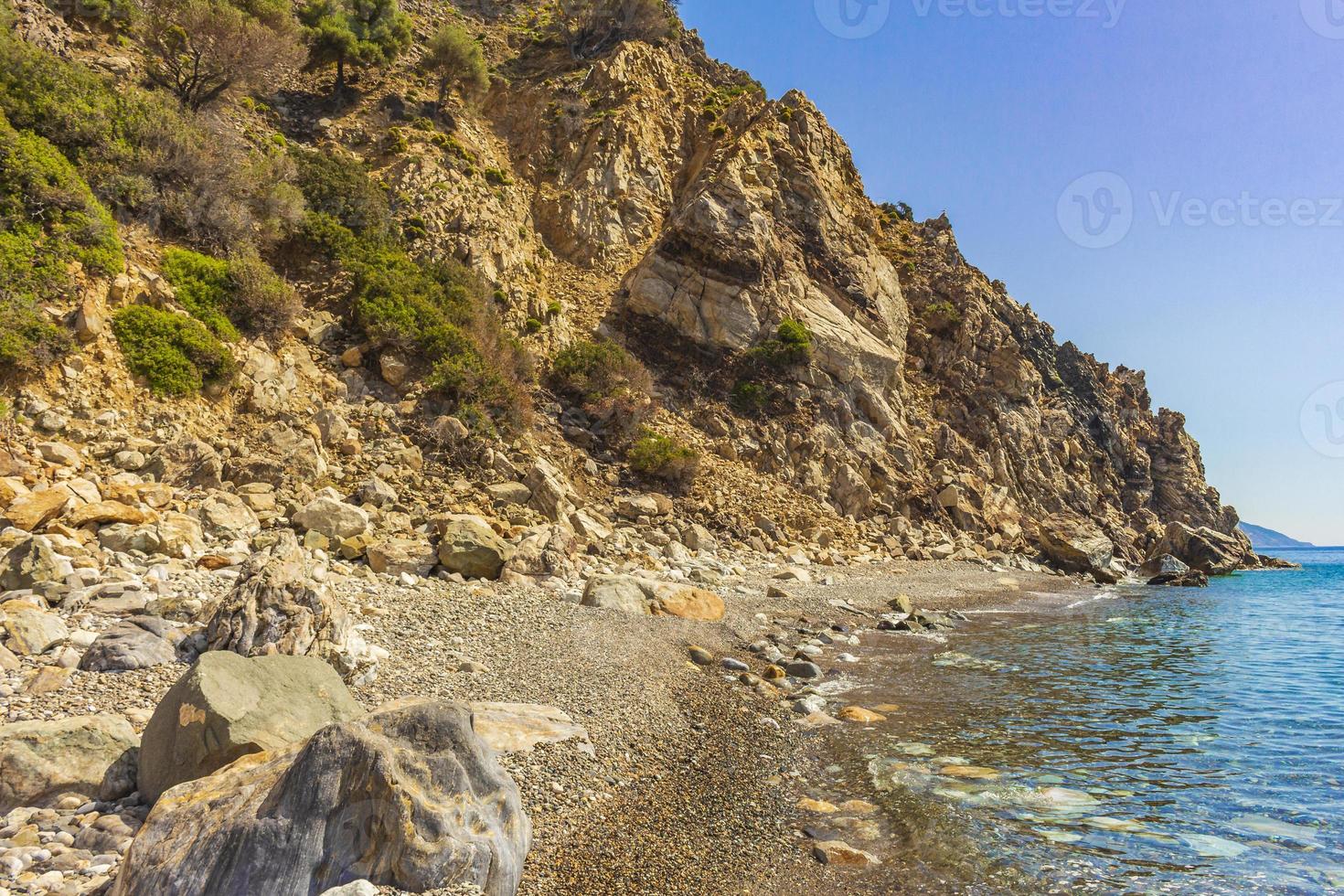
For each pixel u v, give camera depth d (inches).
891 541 1456.7
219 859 196.9
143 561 534.0
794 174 1894.7
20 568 434.9
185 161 1018.7
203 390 832.9
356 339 1074.1
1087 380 2320.4
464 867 210.8
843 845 303.4
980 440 1866.4
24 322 695.1
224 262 977.5
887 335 1828.2
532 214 1712.6
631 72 1984.5
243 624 369.7
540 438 1185.4
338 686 310.7
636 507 1150.3
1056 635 847.1
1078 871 290.0
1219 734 468.4
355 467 877.2
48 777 248.5
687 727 429.4
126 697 321.4
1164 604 1239.5
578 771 337.4
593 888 256.2
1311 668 679.1
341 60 1702.8
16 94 897.5
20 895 195.6
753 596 903.1
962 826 327.6
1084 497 1999.3
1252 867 295.1
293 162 1272.1
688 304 1587.1
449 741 237.5
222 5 1380.4
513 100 1932.8
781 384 1577.3
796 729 454.3
